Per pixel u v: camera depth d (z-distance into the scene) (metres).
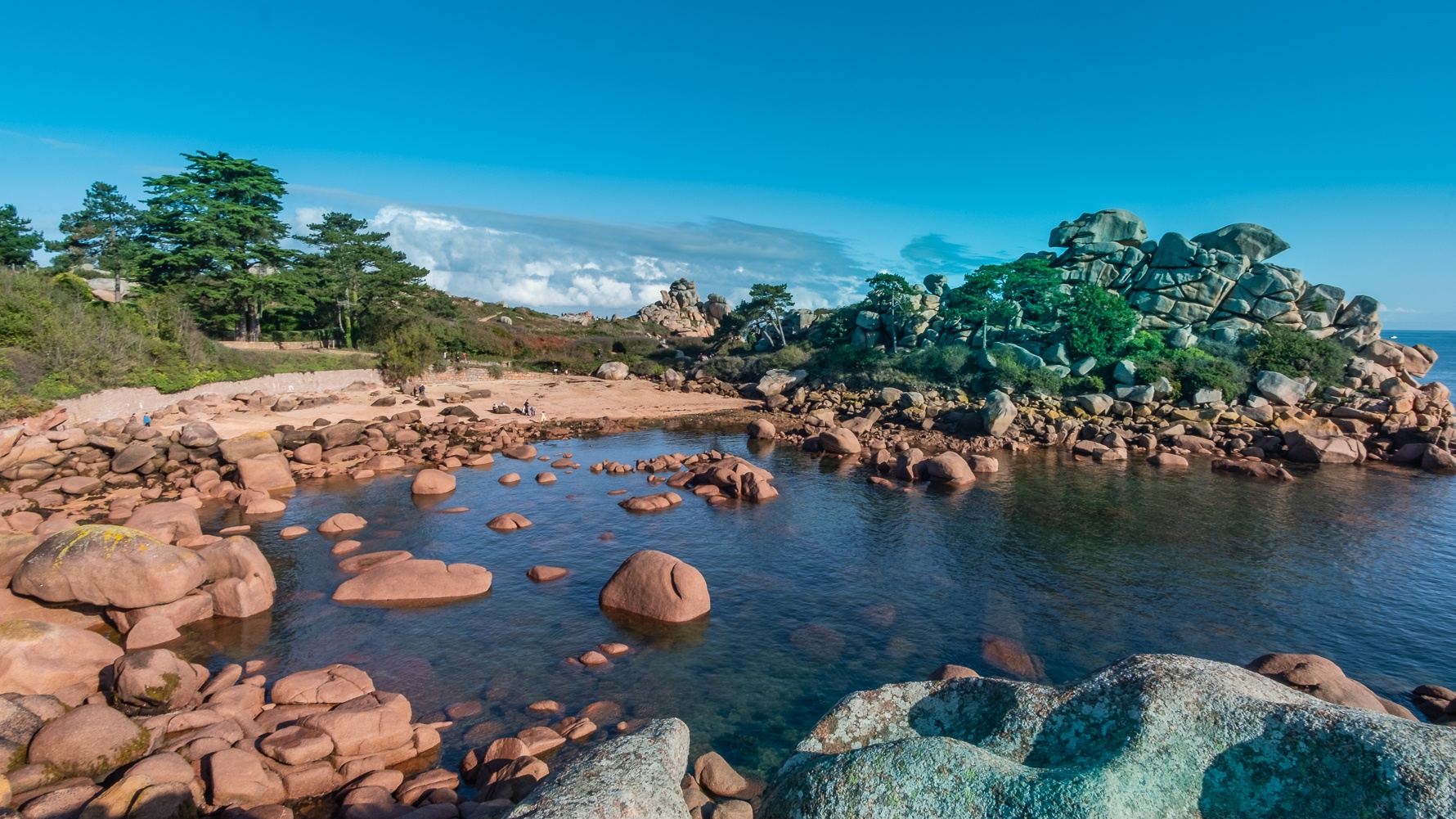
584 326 139.50
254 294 74.81
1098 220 81.75
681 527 33.56
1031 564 29.14
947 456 44.19
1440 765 4.70
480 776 14.49
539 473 43.72
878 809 5.49
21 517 29.50
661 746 6.99
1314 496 40.56
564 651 21.06
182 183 76.06
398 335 82.94
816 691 19.09
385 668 19.69
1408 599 25.67
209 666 19.50
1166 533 33.44
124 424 44.03
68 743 13.30
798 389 81.38
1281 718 5.51
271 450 42.62
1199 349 66.19
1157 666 6.39
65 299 51.69
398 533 31.78
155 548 21.61
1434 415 57.12
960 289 81.69
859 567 28.59
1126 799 5.12
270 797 13.36
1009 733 6.40
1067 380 66.94
